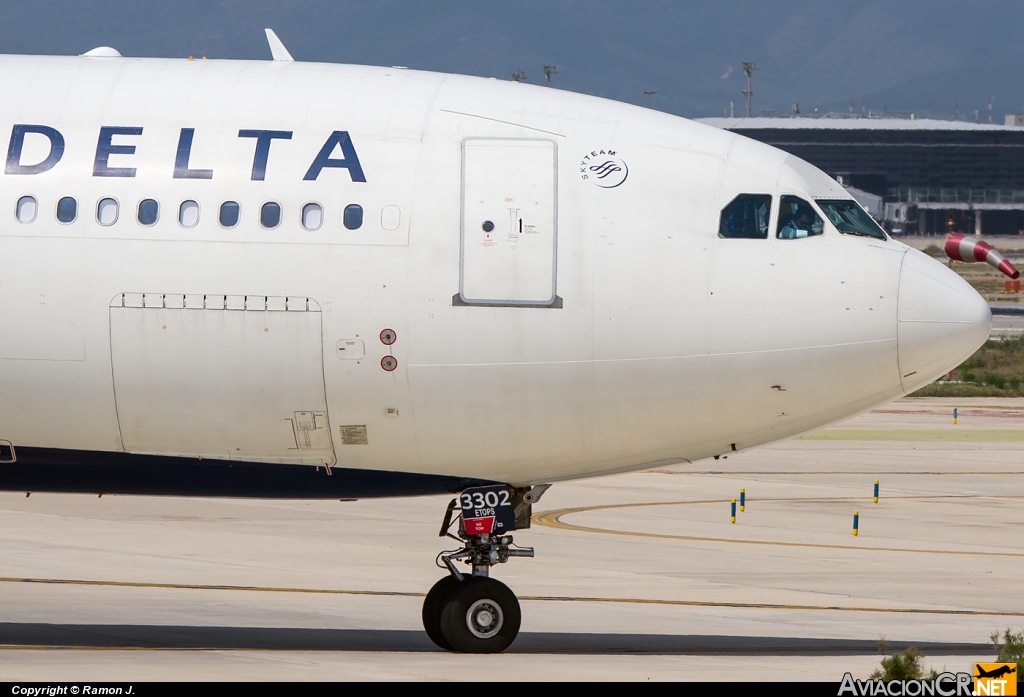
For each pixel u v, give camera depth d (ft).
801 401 210.59
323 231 204.33
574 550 349.82
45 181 207.72
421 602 278.46
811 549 361.71
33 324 205.16
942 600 296.71
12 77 219.61
